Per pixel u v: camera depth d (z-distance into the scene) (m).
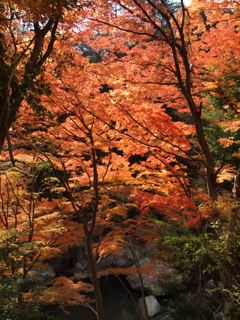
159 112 8.99
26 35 7.77
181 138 9.30
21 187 10.51
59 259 17.81
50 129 9.06
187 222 8.48
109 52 9.20
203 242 7.07
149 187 10.60
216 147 13.82
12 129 7.99
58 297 7.98
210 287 10.03
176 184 10.59
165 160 10.47
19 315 6.42
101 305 9.05
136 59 9.02
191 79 9.35
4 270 5.85
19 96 6.30
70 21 7.13
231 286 7.12
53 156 9.11
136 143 9.66
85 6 7.16
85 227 9.52
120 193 10.41
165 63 9.49
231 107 10.23
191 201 8.74
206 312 9.53
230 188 12.85
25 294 7.12
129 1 7.86
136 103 8.59
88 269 17.56
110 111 8.64
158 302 13.79
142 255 16.28
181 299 10.18
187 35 9.57
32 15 6.21
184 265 8.80
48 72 8.25
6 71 5.82
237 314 7.29
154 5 7.78
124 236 10.81
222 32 10.45
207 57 10.96
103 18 8.21
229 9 8.95
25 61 6.85
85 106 8.45
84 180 10.90
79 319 12.93
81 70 7.86
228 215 7.69
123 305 14.27
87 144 8.95
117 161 10.62
